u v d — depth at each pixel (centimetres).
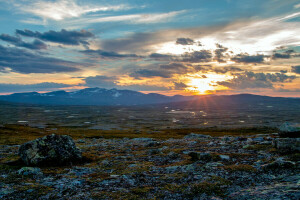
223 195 938
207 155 1809
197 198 933
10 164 1859
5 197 1035
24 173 1522
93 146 3575
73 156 2055
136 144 3738
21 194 1074
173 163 1803
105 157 2295
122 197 987
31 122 19862
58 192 1098
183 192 1015
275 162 1284
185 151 2341
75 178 1390
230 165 1499
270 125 18375
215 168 1408
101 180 1309
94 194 1039
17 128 10850
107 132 11806
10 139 5759
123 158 2191
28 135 8275
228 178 1183
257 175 1189
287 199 695
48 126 16025
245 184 1061
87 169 1683
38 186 1198
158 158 2116
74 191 1108
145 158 2159
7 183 1288
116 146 3488
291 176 1052
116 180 1301
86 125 18550
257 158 1689
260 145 2300
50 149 1950
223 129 14775
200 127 17488
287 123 2386
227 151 2169
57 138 2094
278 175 1130
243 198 832
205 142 3183
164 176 1343
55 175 1499
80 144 4188
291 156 1540
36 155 1867
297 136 2194
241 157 1770
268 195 786
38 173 1532
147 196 994
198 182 1145
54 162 1906
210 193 976
